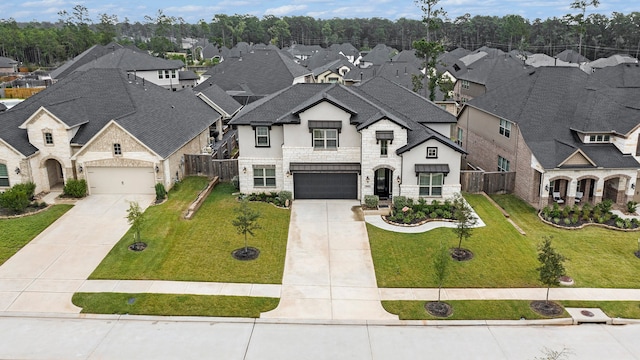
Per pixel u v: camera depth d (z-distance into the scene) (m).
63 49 130.38
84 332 20.38
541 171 33.28
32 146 34.53
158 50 140.75
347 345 19.84
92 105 38.16
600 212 33.00
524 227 31.47
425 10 88.25
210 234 29.03
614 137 34.69
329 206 34.00
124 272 24.75
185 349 19.41
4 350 19.17
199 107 48.00
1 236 28.34
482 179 37.00
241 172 35.28
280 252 27.39
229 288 23.67
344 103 35.56
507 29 167.12
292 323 21.27
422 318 21.66
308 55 151.50
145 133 35.16
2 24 148.88
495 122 41.03
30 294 22.86
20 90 78.12
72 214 31.47
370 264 26.28
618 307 22.64
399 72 77.31
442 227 30.58
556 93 38.03
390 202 34.12
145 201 33.59
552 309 22.38
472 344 20.02
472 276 25.11
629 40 139.75
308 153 34.22
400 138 32.88
